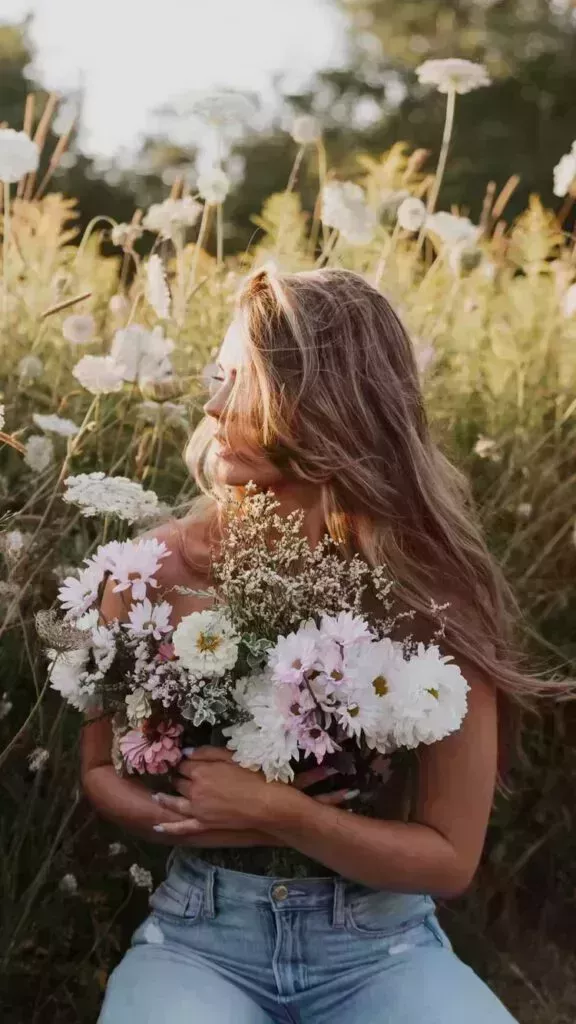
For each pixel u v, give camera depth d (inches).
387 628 71.2
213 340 124.9
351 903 71.4
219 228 129.8
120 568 72.1
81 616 72.7
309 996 70.7
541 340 132.6
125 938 101.1
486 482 118.4
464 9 778.2
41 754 85.7
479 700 74.2
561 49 705.6
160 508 90.4
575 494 118.0
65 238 138.9
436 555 76.6
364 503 75.4
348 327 76.4
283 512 77.1
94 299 133.6
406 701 66.5
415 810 74.0
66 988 96.0
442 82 132.0
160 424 103.7
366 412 75.5
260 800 68.6
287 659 65.6
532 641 111.3
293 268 132.7
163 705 68.7
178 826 70.6
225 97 125.2
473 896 109.9
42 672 97.0
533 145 670.5
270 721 66.5
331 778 71.7
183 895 72.9
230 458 76.4
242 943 71.2
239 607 69.4
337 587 69.3
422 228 133.3
